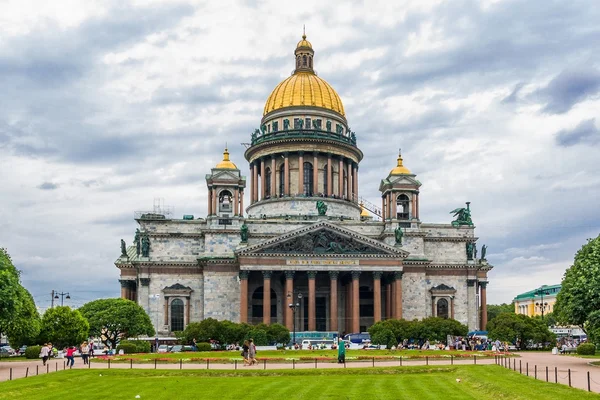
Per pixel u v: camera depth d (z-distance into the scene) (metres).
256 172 178.38
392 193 157.75
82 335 120.25
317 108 176.38
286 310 138.25
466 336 132.38
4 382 59.59
